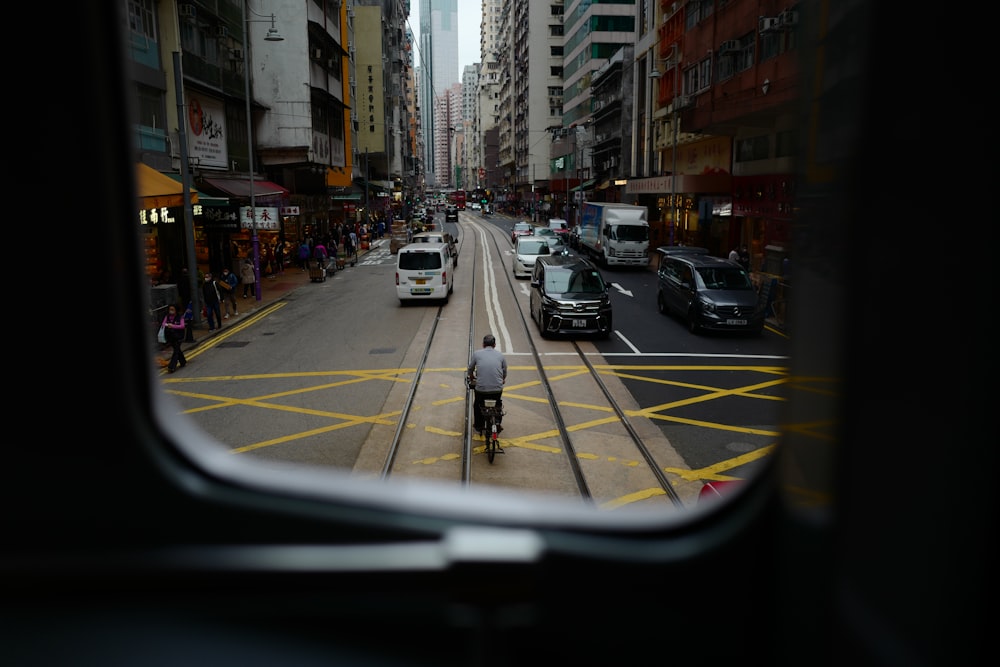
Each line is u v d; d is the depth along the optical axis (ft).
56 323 4.02
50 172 3.92
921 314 3.52
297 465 29.45
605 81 200.23
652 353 51.90
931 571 3.52
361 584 3.98
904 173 3.55
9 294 3.98
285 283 97.30
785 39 69.72
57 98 3.89
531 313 65.82
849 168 3.84
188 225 60.70
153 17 66.54
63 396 4.07
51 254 3.97
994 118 3.18
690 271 61.77
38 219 3.94
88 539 4.14
